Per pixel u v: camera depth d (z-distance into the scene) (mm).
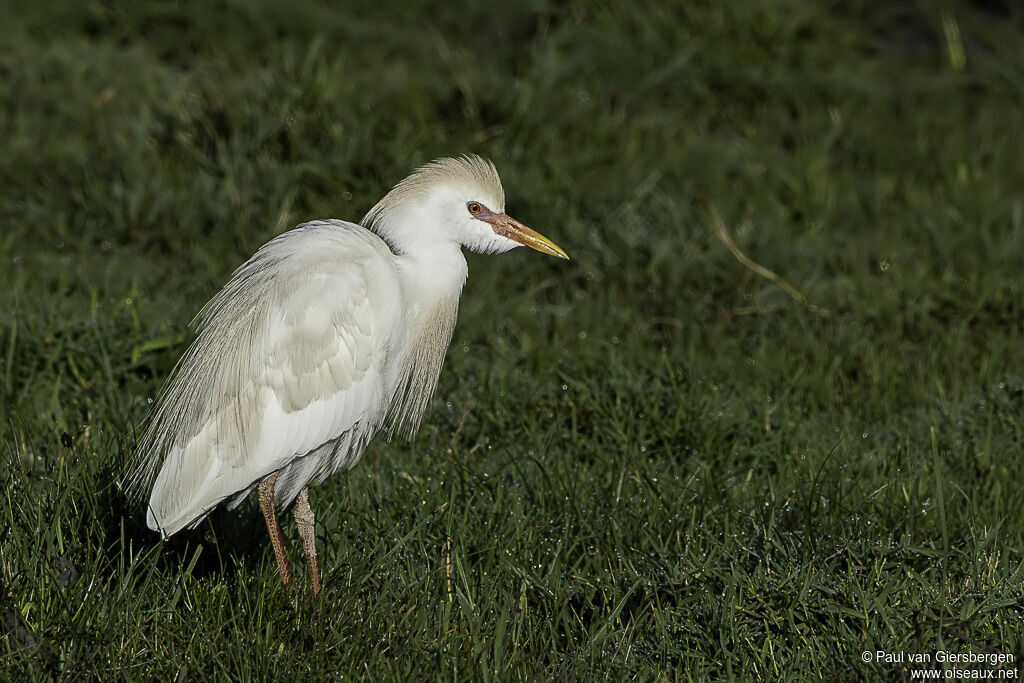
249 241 13023
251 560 8164
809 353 11742
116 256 12875
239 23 18547
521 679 6758
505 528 8258
